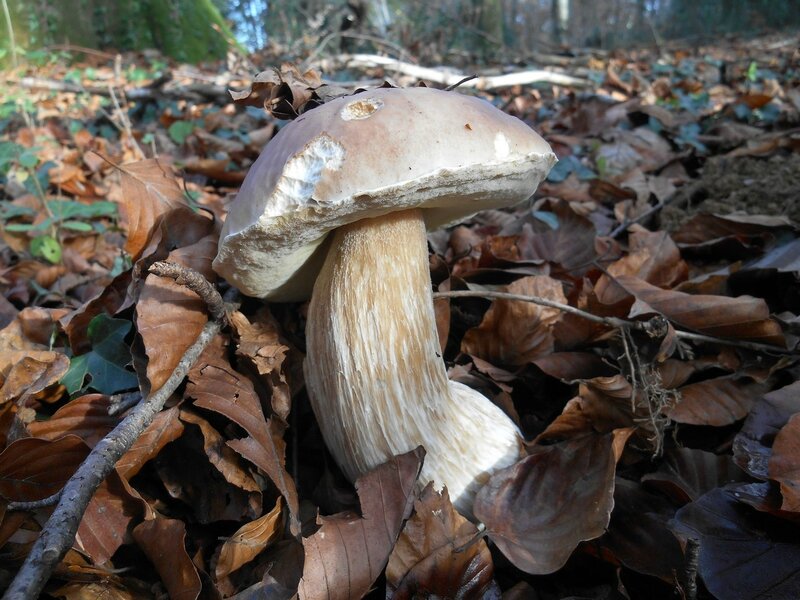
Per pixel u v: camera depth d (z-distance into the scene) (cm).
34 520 19
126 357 24
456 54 153
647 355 27
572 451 21
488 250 33
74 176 53
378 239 21
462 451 22
